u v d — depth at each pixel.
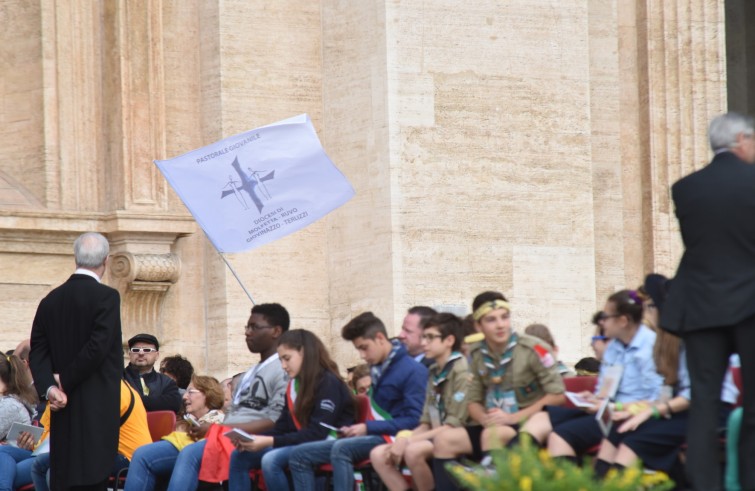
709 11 28.89
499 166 26.41
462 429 16.05
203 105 26.47
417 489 16.39
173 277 25.89
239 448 17.67
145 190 25.98
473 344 16.09
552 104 26.86
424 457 16.25
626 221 28.72
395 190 25.62
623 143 28.72
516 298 26.41
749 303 13.54
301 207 21.66
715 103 28.84
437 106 26.02
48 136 25.88
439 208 25.94
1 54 26.45
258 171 21.58
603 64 28.62
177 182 21.47
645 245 28.75
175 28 26.45
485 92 26.38
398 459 16.39
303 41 26.77
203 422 19.34
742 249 13.69
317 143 21.70
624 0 28.89
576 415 15.48
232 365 25.92
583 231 27.00
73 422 17.33
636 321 15.30
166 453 18.98
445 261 25.94
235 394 19.28
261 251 26.33
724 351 13.77
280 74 26.56
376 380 17.44
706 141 28.77
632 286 28.67
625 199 28.72
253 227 21.53
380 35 25.83
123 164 25.84
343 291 26.52
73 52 26.02
